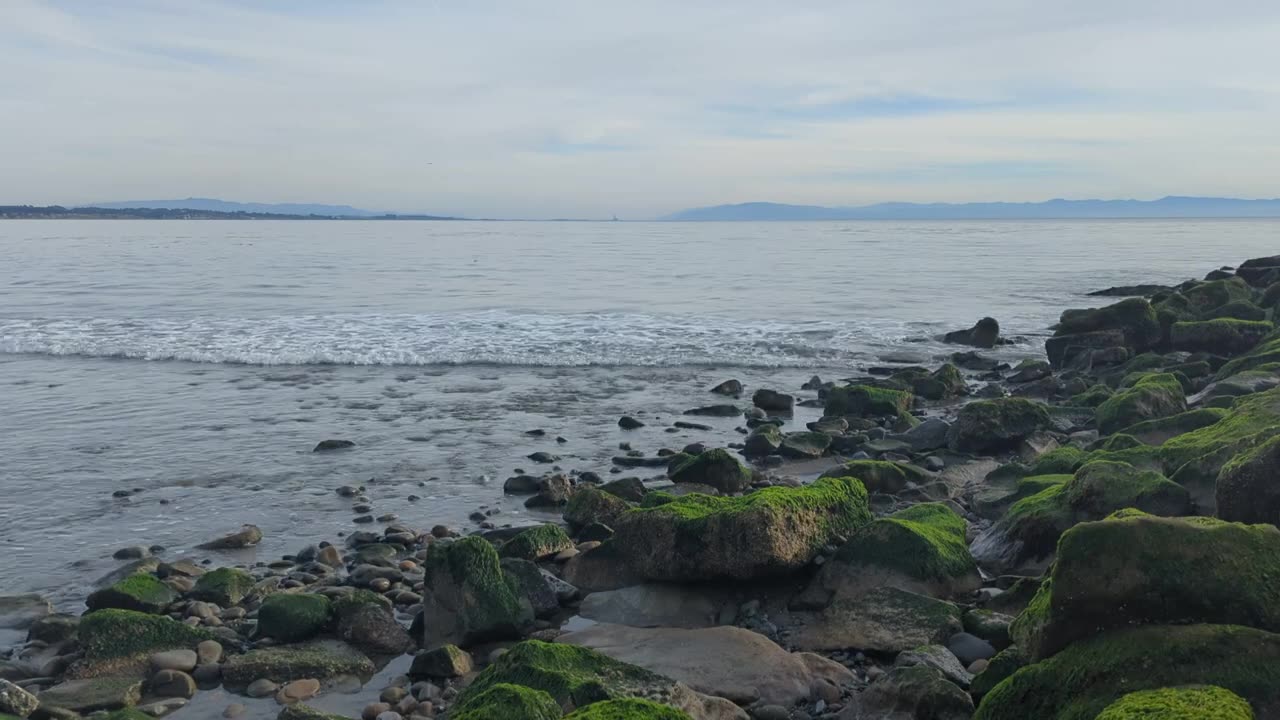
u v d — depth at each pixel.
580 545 10.34
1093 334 23.17
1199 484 9.24
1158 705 4.54
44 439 15.95
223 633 8.27
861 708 6.38
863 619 7.89
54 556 10.66
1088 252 81.12
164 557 10.64
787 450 15.01
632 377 22.06
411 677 7.57
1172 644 5.17
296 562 10.40
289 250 85.75
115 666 7.69
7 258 67.94
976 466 13.75
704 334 27.81
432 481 13.68
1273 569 5.48
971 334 27.03
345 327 28.70
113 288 42.47
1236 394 15.73
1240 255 74.75
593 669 6.70
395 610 9.03
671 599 8.60
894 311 34.69
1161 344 23.20
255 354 24.25
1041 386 20.16
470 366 23.27
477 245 102.75
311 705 7.20
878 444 15.28
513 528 10.91
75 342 25.80
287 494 13.03
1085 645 5.50
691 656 7.42
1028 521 9.34
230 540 10.96
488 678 6.69
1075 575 5.57
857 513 9.59
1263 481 7.36
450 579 8.29
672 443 15.94
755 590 8.68
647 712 5.31
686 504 9.21
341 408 18.58
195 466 14.38
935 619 7.70
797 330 28.88
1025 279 49.69
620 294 41.06
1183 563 5.46
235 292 40.84
